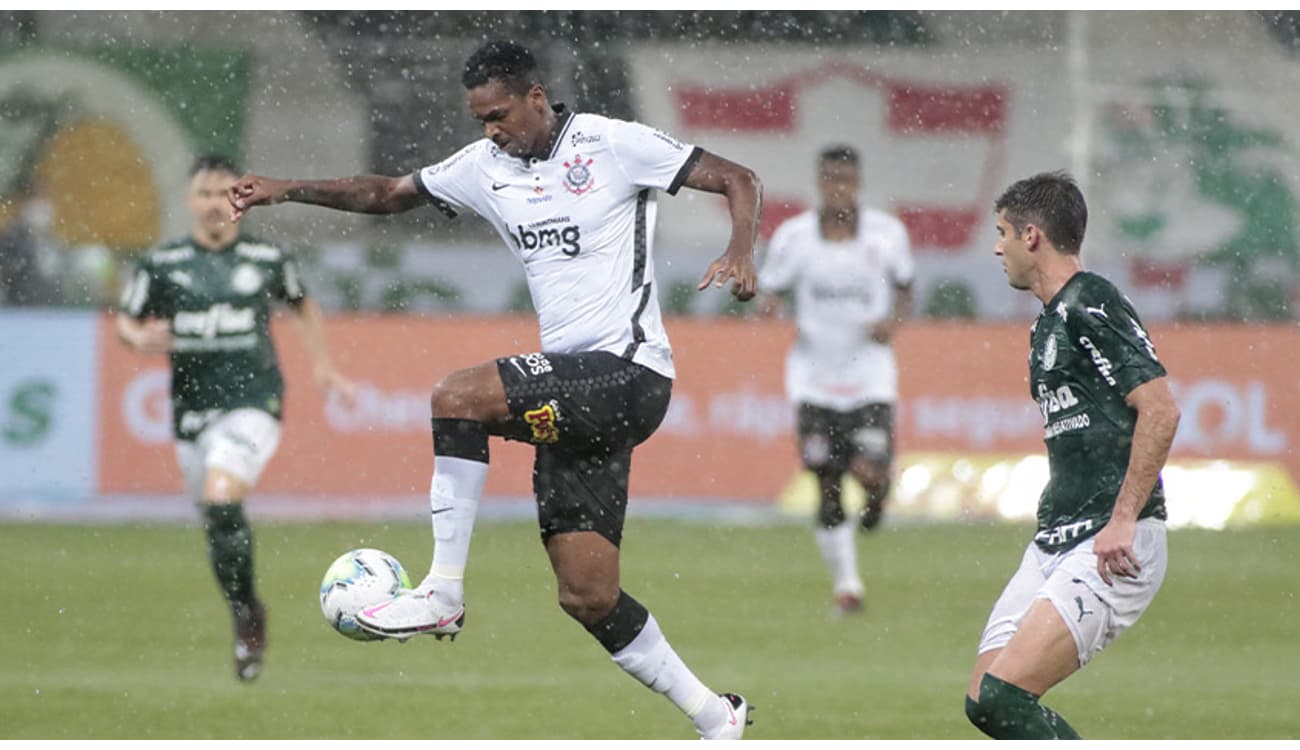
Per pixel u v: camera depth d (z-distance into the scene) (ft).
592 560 61.41
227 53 201.57
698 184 59.31
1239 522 155.43
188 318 89.15
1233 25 206.69
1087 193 204.03
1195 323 169.99
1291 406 157.48
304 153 199.82
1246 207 200.54
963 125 209.46
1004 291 184.85
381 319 155.94
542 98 59.72
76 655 92.79
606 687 84.99
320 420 154.51
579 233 59.67
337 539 136.05
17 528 146.51
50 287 191.42
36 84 199.11
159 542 139.44
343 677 87.04
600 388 58.95
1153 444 52.54
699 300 183.21
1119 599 54.49
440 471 59.00
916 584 121.19
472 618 106.93
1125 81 207.72
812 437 111.34
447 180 61.93
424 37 201.98
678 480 156.35
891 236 113.50
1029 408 157.07
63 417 155.53
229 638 98.58
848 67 211.00
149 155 198.70
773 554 134.51
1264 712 78.79
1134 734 73.41
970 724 75.10
